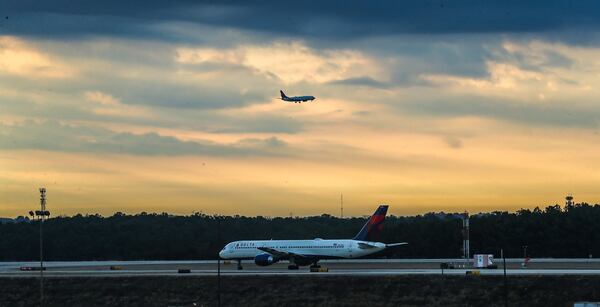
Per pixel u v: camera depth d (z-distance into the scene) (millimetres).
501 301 188500
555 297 189125
